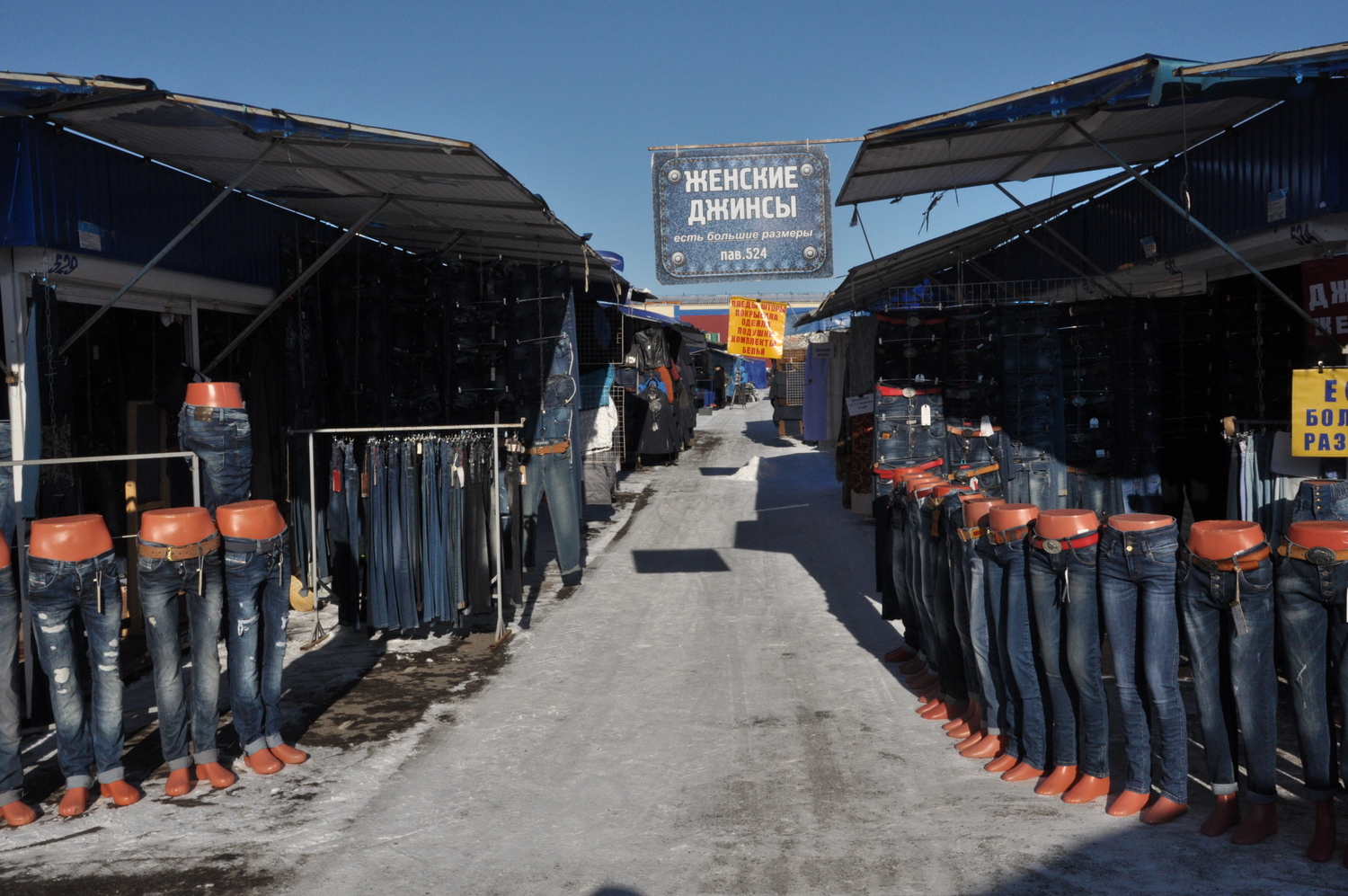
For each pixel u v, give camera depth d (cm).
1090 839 346
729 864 338
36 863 354
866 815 377
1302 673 321
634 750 459
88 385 584
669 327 1908
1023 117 501
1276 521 489
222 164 632
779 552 979
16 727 391
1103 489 730
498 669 602
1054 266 1038
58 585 392
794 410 2309
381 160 561
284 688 570
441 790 416
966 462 770
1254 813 338
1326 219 548
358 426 779
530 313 763
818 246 699
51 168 529
